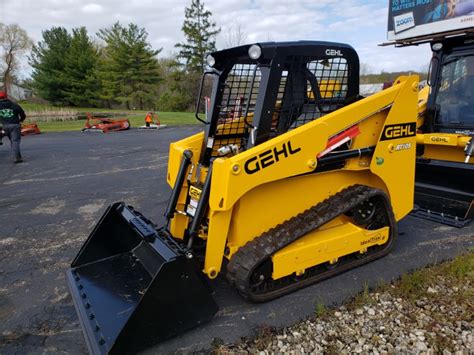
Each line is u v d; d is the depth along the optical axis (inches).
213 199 102.9
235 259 110.0
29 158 355.6
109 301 104.7
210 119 128.6
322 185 127.3
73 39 1457.9
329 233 125.6
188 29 1427.2
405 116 133.6
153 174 282.5
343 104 130.6
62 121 824.9
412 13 244.2
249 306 114.4
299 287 120.4
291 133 108.6
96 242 125.6
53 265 143.3
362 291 119.8
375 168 131.4
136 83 1487.5
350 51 124.3
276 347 96.8
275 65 108.4
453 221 169.9
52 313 114.3
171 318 95.2
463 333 98.4
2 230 178.2
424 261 136.9
